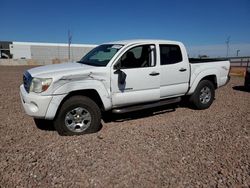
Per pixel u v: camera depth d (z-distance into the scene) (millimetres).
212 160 3588
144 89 5379
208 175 3188
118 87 5000
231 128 5012
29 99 4434
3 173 3205
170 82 5816
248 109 6789
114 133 4746
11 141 4344
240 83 12625
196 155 3744
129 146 4066
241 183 3018
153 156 3699
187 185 2971
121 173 3219
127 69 5098
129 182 3023
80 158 3619
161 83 5637
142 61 5398
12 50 58656
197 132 4758
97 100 5035
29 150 3902
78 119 4688
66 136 4602
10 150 3908
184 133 4699
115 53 5074
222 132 4766
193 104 6664
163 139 4383
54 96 4391
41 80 4359
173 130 4883
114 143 4195
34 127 5164
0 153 3791
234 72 17625
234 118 5801
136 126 5219
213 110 6684
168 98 5969
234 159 3623
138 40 5531
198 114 6230
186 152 3846
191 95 6570
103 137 4504
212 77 7012
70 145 4098
